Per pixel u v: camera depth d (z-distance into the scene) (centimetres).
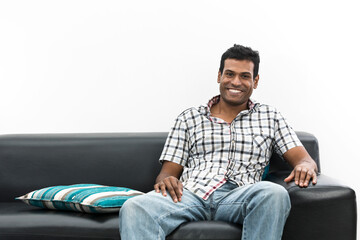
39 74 261
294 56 253
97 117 260
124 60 259
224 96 216
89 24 260
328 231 164
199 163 205
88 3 260
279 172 211
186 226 167
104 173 228
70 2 261
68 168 229
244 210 167
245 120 211
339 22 250
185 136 213
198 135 210
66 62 260
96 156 229
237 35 255
